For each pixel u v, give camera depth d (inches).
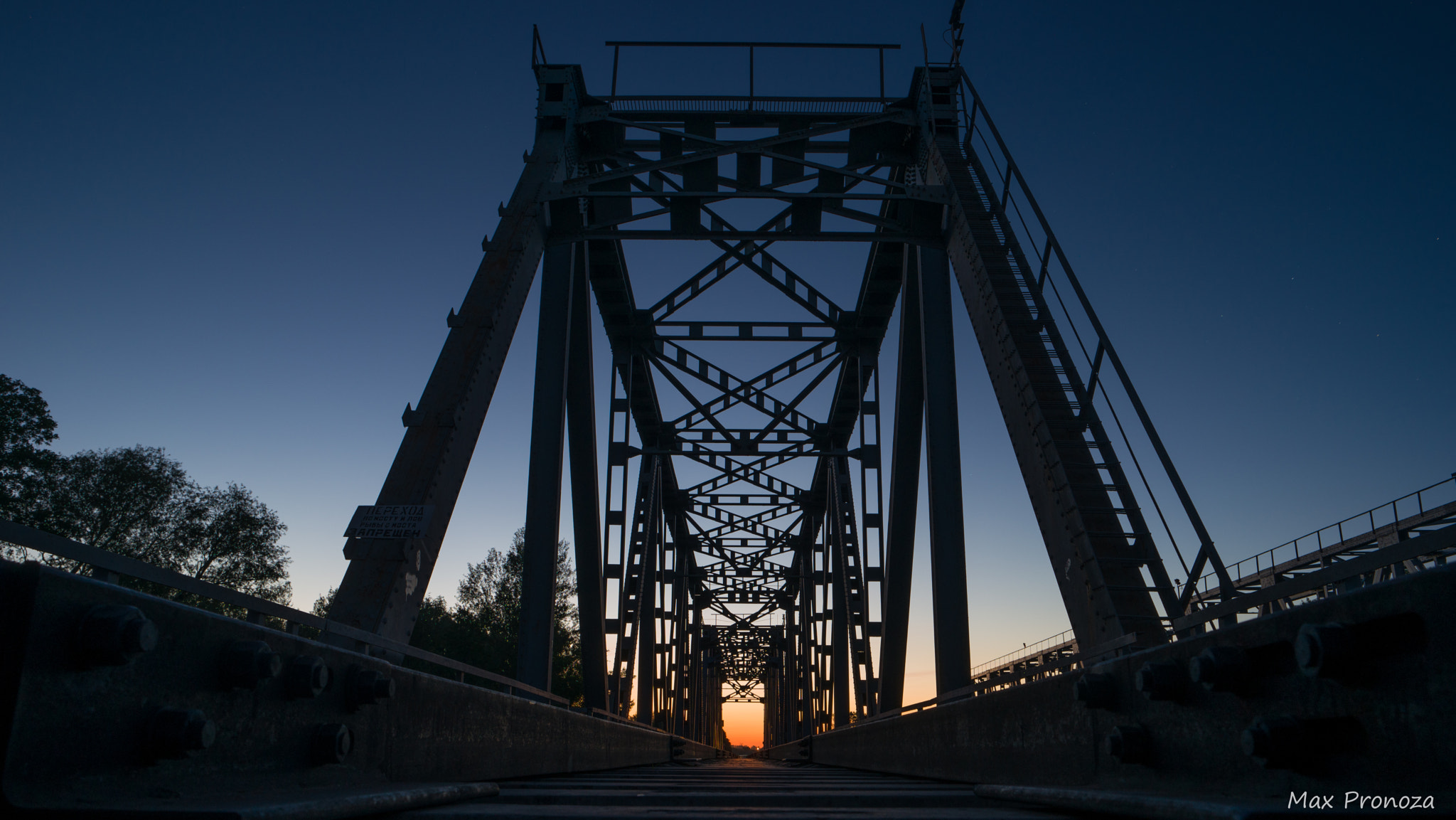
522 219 564.4
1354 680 101.2
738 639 2940.5
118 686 104.7
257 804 105.8
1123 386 390.3
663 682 1407.5
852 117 686.5
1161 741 152.4
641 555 1175.0
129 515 1389.0
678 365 1058.1
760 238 633.0
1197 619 168.2
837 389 1144.2
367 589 350.0
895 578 845.2
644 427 1225.4
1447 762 87.5
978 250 515.8
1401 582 94.7
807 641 1658.5
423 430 409.4
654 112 687.7
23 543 94.8
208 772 121.3
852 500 1213.1
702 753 1514.5
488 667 1809.8
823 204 631.8
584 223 630.5
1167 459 366.0
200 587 131.4
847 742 708.7
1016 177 509.0
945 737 352.5
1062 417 411.2
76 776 97.6
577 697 1968.5
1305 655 103.1
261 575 1501.0
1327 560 805.9
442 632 1865.2
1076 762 196.9
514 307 510.9
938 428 621.0
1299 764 111.8
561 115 649.0
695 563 1956.2
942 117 645.3
